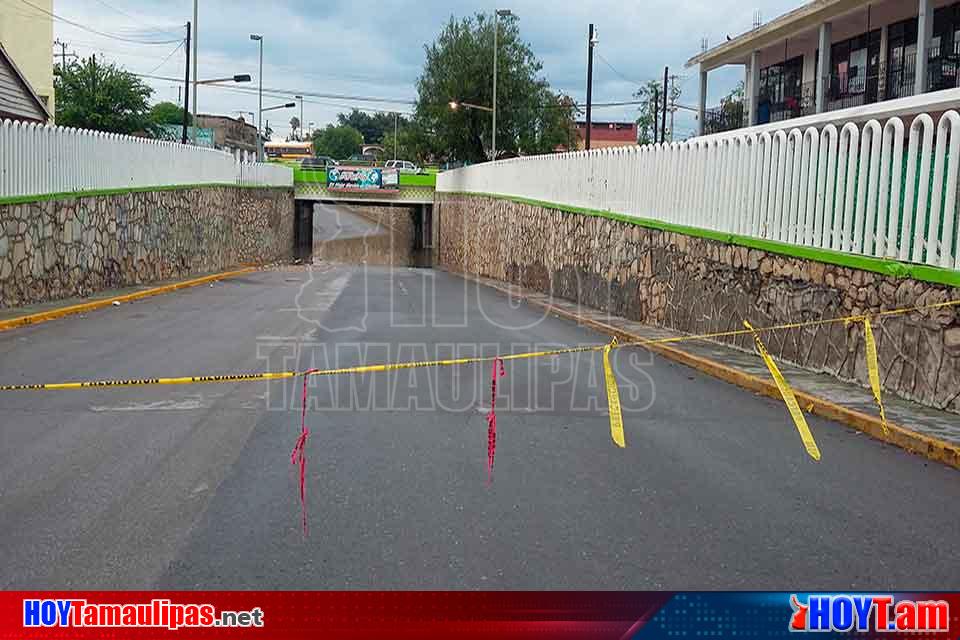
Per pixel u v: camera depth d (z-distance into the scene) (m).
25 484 5.62
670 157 14.48
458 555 4.61
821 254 9.70
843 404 7.95
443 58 50.62
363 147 135.12
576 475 6.03
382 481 5.82
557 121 52.06
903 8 24.97
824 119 10.11
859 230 9.31
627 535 4.92
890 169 8.90
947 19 23.19
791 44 30.94
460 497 5.52
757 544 4.82
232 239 31.06
